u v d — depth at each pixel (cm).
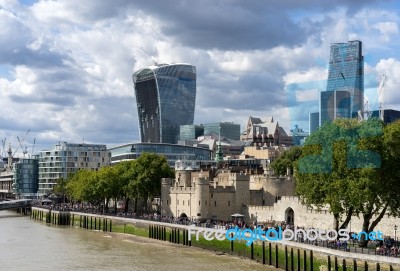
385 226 12838
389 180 10800
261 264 12344
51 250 14875
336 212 11188
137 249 15038
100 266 12312
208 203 18875
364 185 10444
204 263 12556
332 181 11169
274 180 19350
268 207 17588
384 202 11675
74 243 16462
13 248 15262
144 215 19700
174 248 15150
